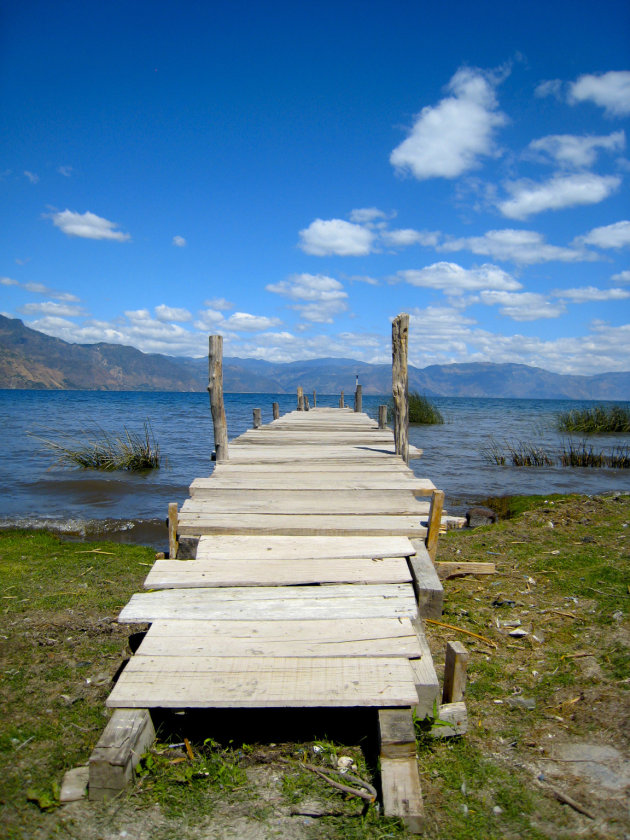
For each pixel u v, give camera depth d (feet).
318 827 8.25
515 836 8.05
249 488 20.42
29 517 31.89
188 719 10.87
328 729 10.68
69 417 105.19
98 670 13.06
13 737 10.34
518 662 13.38
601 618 15.21
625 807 8.46
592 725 10.55
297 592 13.01
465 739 10.34
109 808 8.51
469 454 58.29
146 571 21.02
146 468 48.29
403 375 27.17
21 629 15.15
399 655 10.76
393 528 16.31
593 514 27.68
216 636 11.23
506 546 22.65
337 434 35.94
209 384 25.63
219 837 8.05
